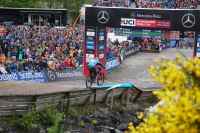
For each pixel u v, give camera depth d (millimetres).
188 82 8664
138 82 47219
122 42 70312
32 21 76125
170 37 82688
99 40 49656
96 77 43000
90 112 33312
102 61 50312
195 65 8695
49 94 31609
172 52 76688
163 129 8633
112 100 35375
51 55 49625
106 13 49031
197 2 114375
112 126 31734
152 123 8750
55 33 65750
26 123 29250
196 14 46469
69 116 31797
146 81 48062
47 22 77188
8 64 45906
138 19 48500
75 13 93500
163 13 47500
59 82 45656
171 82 8594
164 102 8828
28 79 45906
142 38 76875
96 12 49156
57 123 29078
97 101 34844
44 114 30266
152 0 113625
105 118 32844
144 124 8977
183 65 8773
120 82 46594
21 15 75125
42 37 62375
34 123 29547
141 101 37156
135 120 32906
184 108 8359
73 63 49125
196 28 46656
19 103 30344
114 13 48906
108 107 34812
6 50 51219
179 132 8461
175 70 8617
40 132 28859
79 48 57719
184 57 8961
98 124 31766
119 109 34781
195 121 8375
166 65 8727
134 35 69875
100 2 104812
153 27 48156
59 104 32219
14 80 45375
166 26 47625
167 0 114188
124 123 32344
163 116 8734
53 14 77312
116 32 72500
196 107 8391
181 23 47125
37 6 90875
